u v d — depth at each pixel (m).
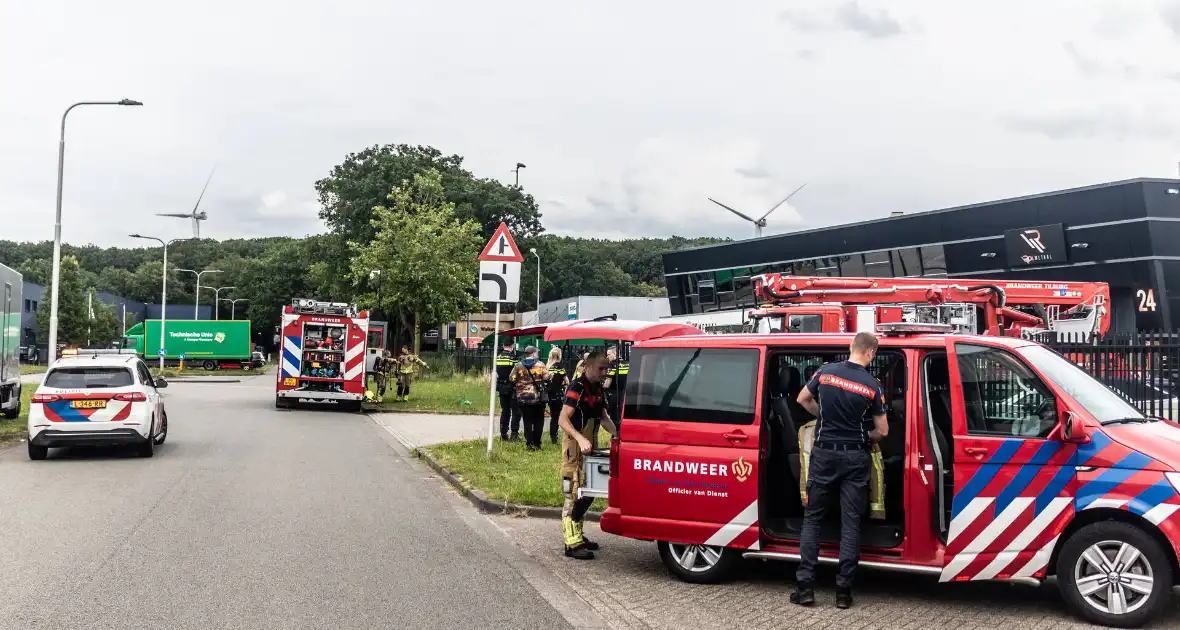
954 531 6.51
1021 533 6.38
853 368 6.68
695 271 46.09
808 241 40.03
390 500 11.41
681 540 7.37
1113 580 6.15
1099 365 13.48
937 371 7.07
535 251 63.53
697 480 7.32
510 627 6.12
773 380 7.62
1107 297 21.47
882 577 7.66
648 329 7.99
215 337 71.94
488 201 65.19
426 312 46.47
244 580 7.27
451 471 13.29
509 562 8.12
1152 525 6.12
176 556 8.08
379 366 29.64
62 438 14.83
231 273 138.50
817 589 7.25
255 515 10.13
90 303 82.94
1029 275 32.03
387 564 7.92
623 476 7.61
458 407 28.28
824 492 6.68
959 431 6.57
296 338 27.33
